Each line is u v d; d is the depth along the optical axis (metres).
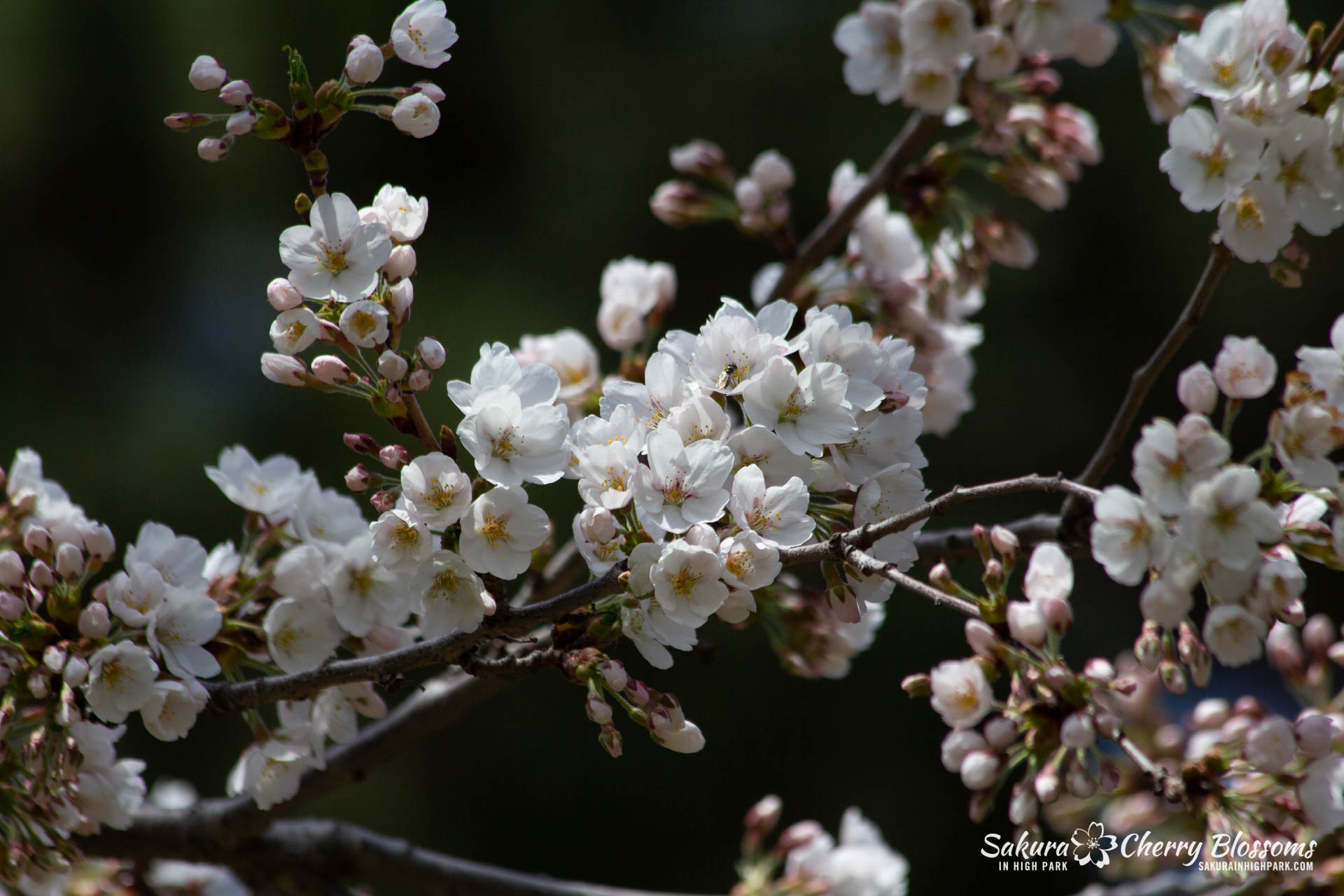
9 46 4.16
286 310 1.61
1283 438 1.59
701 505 1.59
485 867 1.88
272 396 4.17
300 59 1.62
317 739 1.72
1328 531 1.59
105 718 1.65
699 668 4.18
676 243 4.45
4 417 4.00
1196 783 1.66
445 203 4.40
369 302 1.60
